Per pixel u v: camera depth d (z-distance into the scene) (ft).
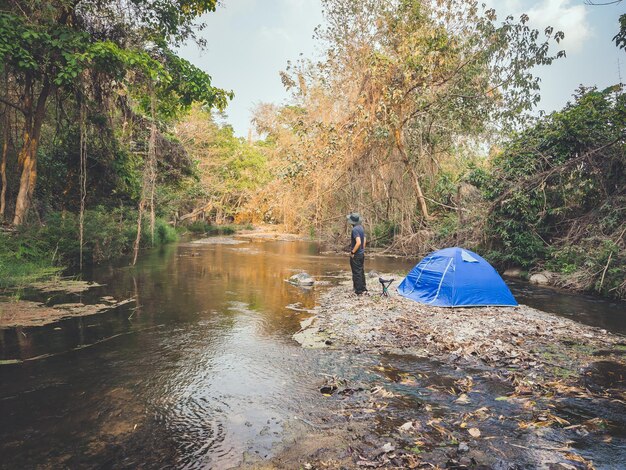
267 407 11.34
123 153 48.11
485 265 24.66
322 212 67.26
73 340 17.28
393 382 13.14
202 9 41.98
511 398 12.00
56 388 12.45
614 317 22.70
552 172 35.76
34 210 39.06
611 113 35.12
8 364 14.44
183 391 12.35
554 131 37.78
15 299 24.95
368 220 63.82
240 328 19.44
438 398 11.97
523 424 10.44
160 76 37.78
